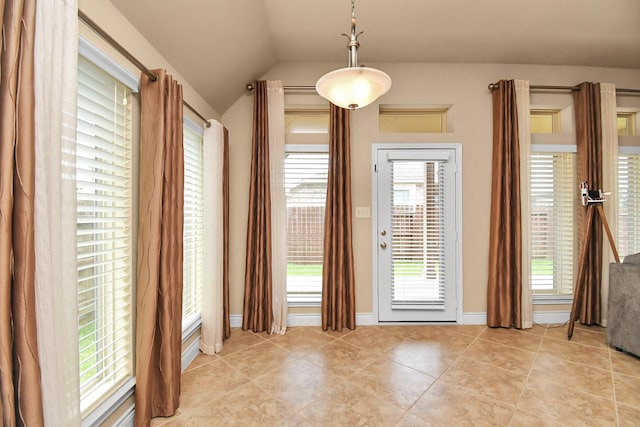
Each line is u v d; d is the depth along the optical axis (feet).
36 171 2.74
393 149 9.53
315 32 7.97
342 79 4.40
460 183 9.50
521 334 8.64
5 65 2.47
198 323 7.52
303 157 9.56
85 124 4.03
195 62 6.70
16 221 2.57
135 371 5.00
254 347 7.84
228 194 8.87
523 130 9.27
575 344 7.93
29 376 2.61
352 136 9.49
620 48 8.79
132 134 4.98
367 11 7.18
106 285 4.60
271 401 5.50
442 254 9.49
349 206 9.15
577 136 9.59
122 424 4.53
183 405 5.41
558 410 5.19
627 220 9.84
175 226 5.56
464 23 7.66
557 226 9.75
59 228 2.93
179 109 5.65
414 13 7.26
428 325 9.39
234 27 6.73
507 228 9.07
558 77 9.72
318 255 9.50
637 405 5.32
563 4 7.02
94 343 4.19
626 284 7.27
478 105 9.59
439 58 9.30
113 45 4.00
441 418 5.01
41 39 2.75
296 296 9.47
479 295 9.54
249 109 9.43
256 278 8.99
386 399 5.54
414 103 9.58
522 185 9.25
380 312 9.50
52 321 2.83
